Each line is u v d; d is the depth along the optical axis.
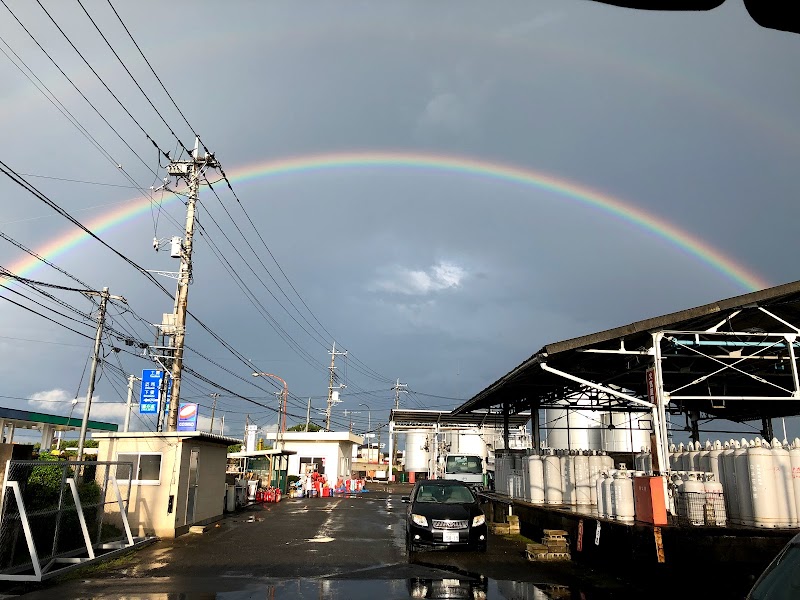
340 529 16.64
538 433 18.98
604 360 14.77
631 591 8.73
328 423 53.88
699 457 10.59
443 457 25.17
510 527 15.84
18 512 9.60
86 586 8.91
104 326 19.42
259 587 8.89
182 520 15.26
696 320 11.64
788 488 8.91
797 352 13.91
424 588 8.90
